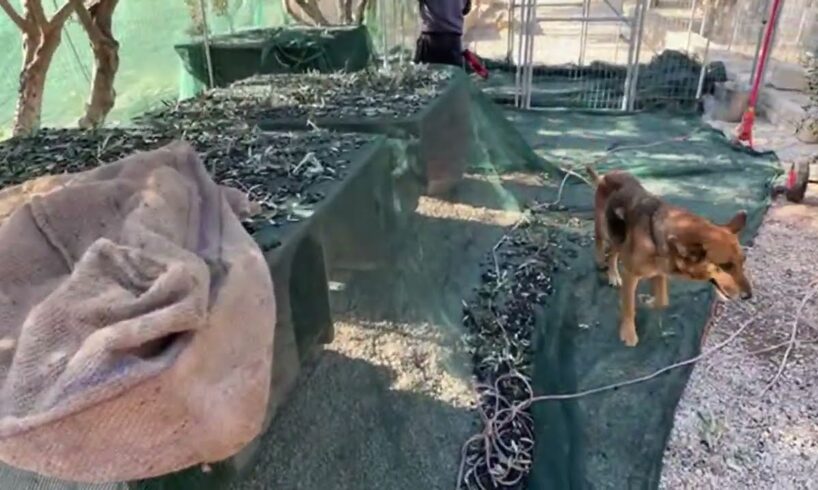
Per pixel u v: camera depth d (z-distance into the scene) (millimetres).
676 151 5148
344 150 2762
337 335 2232
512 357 2676
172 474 1226
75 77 4172
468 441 2240
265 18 7453
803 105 5652
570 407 2424
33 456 903
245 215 1973
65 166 2537
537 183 4488
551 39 10516
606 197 3047
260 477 1673
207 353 1071
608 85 7461
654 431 2301
